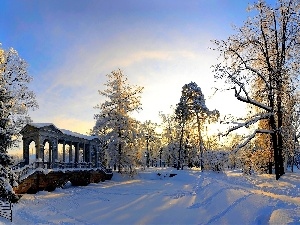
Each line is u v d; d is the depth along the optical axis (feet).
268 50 83.25
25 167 114.62
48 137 137.18
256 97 82.58
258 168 102.94
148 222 62.95
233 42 82.12
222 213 56.13
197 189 108.47
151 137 332.19
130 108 197.06
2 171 75.66
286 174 86.07
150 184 155.02
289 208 43.45
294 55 80.48
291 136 98.37
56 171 129.90
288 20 81.00
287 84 80.07
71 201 98.53
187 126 235.61
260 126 99.30
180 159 249.55
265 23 82.48
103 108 195.62
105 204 91.81
